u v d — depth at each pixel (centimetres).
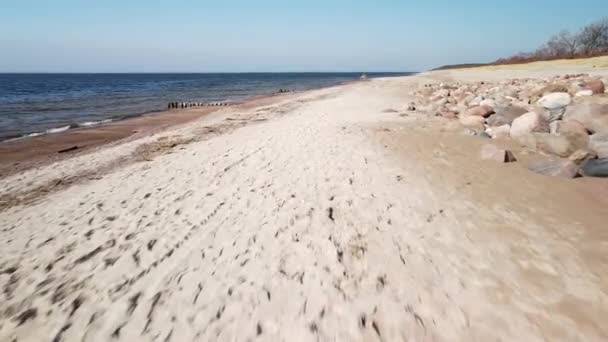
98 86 5362
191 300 259
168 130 1166
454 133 730
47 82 7050
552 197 383
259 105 1919
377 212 377
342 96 1927
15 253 353
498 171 479
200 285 275
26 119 1556
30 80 8356
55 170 705
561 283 245
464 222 340
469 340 207
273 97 2709
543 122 620
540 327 210
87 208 464
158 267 306
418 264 280
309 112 1277
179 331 230
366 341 212
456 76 3566
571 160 463
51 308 263
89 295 275
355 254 301
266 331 225
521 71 3195
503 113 771
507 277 255
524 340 203
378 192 432
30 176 670
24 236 392
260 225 369
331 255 303
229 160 652
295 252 312
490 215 350
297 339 217
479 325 216
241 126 1105
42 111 1894
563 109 686
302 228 355
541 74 2525
